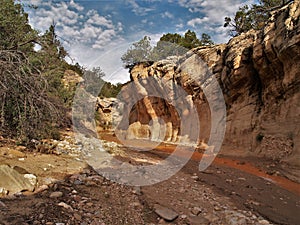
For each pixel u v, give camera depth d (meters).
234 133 12.63
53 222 3.09
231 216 3.95
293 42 8.62
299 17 8.77
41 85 7.36
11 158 5.66
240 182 6.57
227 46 14.98
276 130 9.92
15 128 7.29
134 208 4.05
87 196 4.23
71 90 13.16
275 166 8.51
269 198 5.27
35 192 4.05
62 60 11.86
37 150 6.89
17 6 9.53
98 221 3.38
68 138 10.16
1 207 3.27
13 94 6.62
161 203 4.40
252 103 12.30
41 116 6.88
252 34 13.17
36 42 8.86
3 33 8.36
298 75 8.86
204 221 3.77
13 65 6.58
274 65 10.23
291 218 4.17
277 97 10.45
